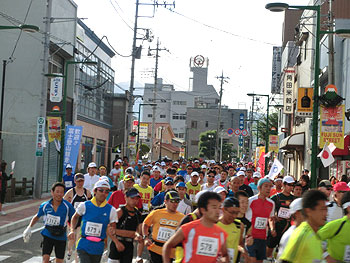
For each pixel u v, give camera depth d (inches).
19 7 1653.5
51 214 488.1
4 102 1647.4
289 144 1838.1
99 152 2677.2
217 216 303.3
